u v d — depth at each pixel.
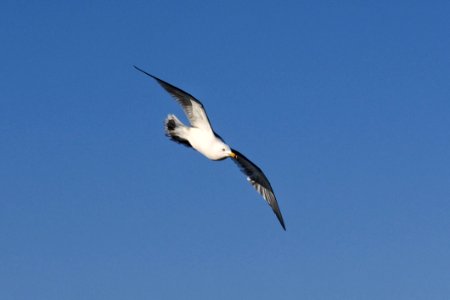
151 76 17.45
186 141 18.73
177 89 17.67
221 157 18.52
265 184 20.80
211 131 18.34
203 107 17.95
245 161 20.23
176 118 18.66
